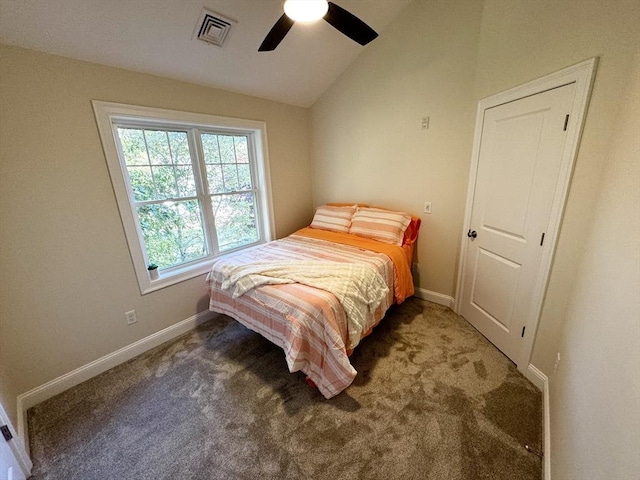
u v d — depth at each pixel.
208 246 2.71
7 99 1.48
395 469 1.26
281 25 1.52
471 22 2.06
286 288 1.75
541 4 1.52
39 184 1.62
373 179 3.00
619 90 1.17
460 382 1.75
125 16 1.58
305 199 3.57
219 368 1.97
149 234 2.29
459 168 2.37
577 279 1.34
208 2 1.70
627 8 1.12
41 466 1.34
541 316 1.64
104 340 1.98
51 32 1.50
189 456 1.36
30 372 1.67
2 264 1.54
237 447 1.39
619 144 1.05
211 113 2.42
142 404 1.68
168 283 2.29
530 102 1.64
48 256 1.69
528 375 1.75
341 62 2.77
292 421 1.52
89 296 1.88
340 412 1.56
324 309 1.55
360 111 2.91
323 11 1.41
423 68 2.38
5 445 1.20
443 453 1.32
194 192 2.55
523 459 1.28
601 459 0.67
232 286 1.98
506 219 1.90
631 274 0.72
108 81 1.81
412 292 2.59
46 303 1.71
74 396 1.75
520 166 1.75
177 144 2.38
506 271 1.92
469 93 2.18
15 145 1.52
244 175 2.96
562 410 1.14
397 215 2.63
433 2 2.21
